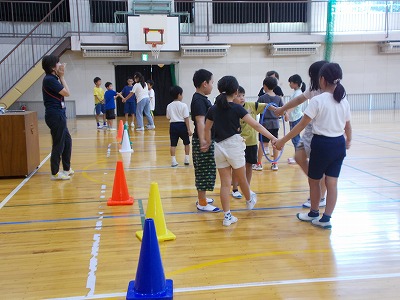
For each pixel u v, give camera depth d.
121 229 3.38
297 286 2.36
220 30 14.55
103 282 2.44
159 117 14.69
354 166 5.66
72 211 3.88
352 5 14.68
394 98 15.75
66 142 5.16
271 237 3.14
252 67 14.84
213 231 3.29
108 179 5.18
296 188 4.61
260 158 5.52
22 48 12.67
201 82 3.56
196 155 3.71
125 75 14.87
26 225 3.49
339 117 3.12
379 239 3.06
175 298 2.23
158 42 13.12
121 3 13.94
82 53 13.91
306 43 14.48
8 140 5.17
